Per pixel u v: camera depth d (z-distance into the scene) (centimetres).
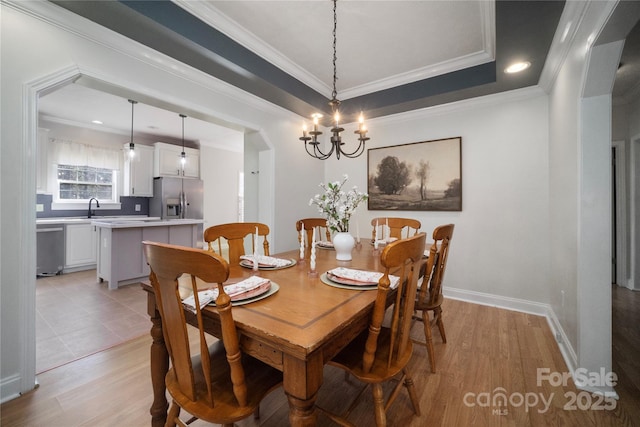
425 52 265
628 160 359
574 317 189
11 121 158
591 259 170
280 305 113
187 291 128
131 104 402
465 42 249
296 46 257
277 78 283
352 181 411
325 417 151
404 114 359
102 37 190
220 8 209
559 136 232
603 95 166
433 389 171
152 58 217
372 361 116
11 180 159
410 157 359
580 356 173
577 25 172
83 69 183
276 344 88
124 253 373
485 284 316
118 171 539
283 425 146
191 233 458
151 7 182
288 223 367
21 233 163
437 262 193
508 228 303
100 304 309
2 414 148
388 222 286
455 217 333
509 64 239
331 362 126
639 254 353
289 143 367
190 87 247
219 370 118
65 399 161
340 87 340
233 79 263
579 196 174
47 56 169
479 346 222
